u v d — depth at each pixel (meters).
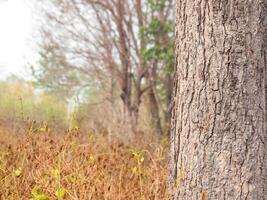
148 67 11.70
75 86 12.57
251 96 3.83
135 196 4.49
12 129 7.35
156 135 9.32
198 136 3.91
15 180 4.41
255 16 3.86
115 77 12.02
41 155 4.75
